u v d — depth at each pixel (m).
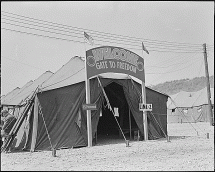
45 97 13.97
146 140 17.41
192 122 38.31
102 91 16.08
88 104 14.85
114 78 16.81
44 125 13.72
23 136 13.84
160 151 12.70
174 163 9.75
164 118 19.59
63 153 12.43
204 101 38.12
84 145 14.75
